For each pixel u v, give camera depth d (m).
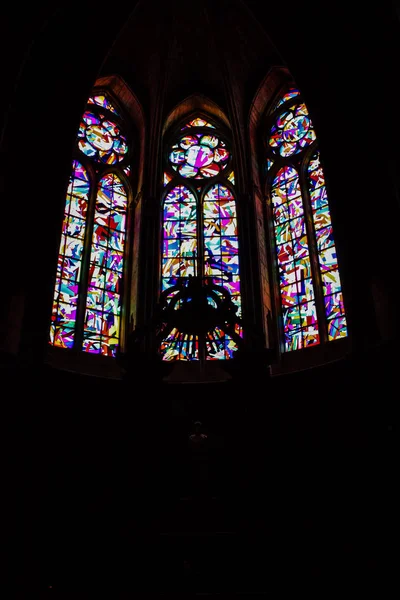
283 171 22.03
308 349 18.61
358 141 17.73
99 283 19.83
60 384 16.45
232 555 14.54
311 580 14.07
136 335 15.59
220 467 16.62
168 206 21.77
